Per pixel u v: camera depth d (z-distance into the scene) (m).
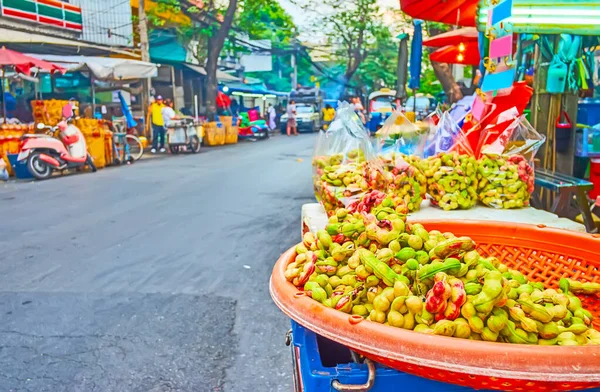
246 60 38.31
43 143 10.91
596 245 1.85
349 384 1.20
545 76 5.41
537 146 3.48
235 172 12.03
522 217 2.96
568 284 1.73
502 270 1.66
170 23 24.03
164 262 5.07
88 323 3.66
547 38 5.28
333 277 1.56
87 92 18.95
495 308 1.22
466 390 1.18
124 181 10.60
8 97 16.25
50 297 4.14
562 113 5.43
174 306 3.97
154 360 3.17
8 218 7.07
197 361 3.17
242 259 5.16
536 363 1.02
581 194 4.10
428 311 1.24
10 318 3.74
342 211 1.83
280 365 3.13
